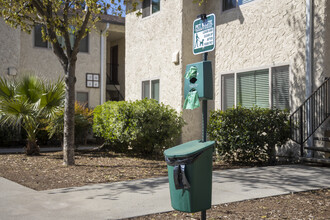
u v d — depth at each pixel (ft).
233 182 22.16
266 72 33.73
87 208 16.65
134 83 47.93
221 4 38.58
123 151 39.14
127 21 49.44
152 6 45.11
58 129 37.86
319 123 28.96
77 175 25.57
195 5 40.24
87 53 59.47
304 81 30.50
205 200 12.03
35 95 35.99
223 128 30.32
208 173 12.07
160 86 42.83
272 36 33.09
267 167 27.84
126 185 21.74
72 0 29.94
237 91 36.65
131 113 35.81
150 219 15.31
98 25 59.93
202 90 12.44
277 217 15.53
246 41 35.58
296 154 31.01
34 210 16.35
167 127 36.22
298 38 30.96
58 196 18.97
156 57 43.73
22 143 50.55
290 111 31.50
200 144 12.50
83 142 51.90
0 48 50.57
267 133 29.17
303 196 18.98
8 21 29.78
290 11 31.65
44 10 29.09
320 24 29.48
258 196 18.72
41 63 55.47
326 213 16.12
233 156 30.91
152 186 21.39
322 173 25.12
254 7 34.78
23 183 22.84
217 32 38.88
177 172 11.73
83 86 58.90
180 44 39.63
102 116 40.04
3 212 16.06
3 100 34.37
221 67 38.34
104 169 28.25
